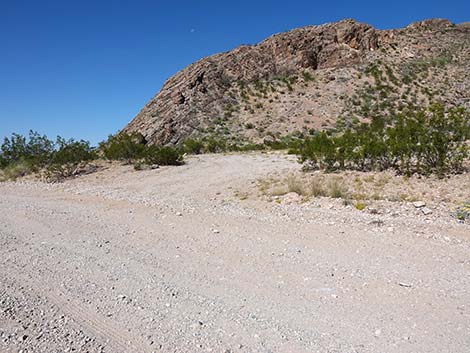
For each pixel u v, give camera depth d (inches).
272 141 1892.2
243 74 2974.9
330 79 2778.1
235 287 178.7
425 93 2337.6
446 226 271.3
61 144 792.9
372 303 159.3
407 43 3061.0
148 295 170.4
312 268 200.5
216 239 258.8
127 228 296.2
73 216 346.3
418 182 410.9
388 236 252.1
